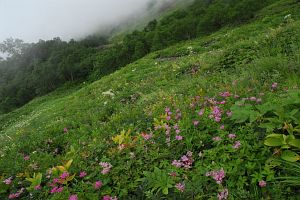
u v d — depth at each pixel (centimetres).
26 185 736
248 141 570
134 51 10962
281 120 567
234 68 1352
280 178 480
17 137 1477
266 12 8875
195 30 9950
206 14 10150
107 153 716
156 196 524
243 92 777
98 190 595
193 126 689
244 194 475
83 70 13675
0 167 873
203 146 635
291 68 882
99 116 1348
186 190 515
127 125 908
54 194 605
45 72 14000
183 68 1786
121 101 1584
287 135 538
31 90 14462
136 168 621
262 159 525
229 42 3069
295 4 8344
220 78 1136
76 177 667
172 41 9931
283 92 722
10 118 5150
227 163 546
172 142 661
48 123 1702
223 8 9950
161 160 619
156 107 961
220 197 475
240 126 621
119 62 11069
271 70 973
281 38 1406
